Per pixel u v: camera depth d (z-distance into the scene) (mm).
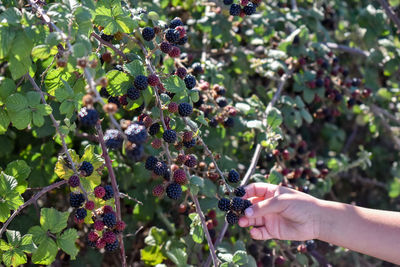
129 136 684
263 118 1075
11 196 799
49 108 765
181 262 937
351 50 1338
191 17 1264
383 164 1640
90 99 654
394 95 1364
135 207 1147
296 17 1248
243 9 880
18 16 719
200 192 1047
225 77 1167
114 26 792
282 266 1125
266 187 949
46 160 1063
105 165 802
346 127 1707
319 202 895
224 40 1191
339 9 1491
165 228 1155
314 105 1362
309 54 1203
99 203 801
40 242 784
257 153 1023
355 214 887
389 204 1607
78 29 724
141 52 910
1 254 782
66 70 751
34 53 713
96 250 1145
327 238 896
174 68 924
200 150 1071
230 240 1113
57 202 1136
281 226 921
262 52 1278
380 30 1305
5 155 1087
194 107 1008
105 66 907
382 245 872
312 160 1205
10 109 750
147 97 790
